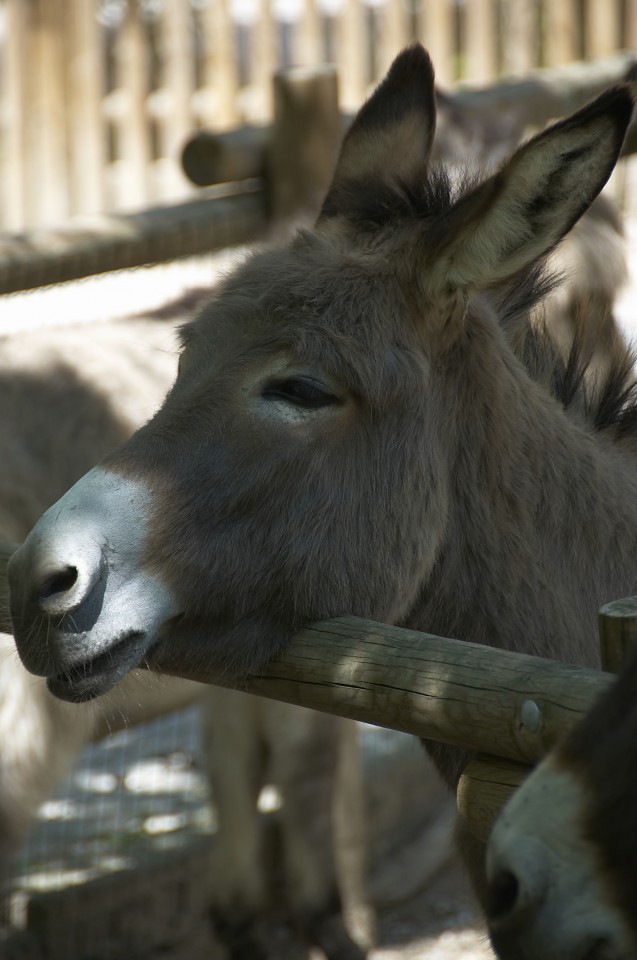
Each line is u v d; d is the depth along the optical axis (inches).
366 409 296.7
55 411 557.0
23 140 1243.8
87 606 277.0
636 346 427.5
